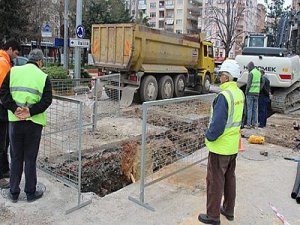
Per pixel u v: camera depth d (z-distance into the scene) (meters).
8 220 3.94
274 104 12.52
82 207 4.34
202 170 5.81
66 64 17.47
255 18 80.75
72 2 35.00
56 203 4.39
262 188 5.17
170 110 6.75
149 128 7.45
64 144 5.53
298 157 6.78
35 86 4.15
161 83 14.24
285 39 15.12
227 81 3.84
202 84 17.47
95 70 22.41
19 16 25.67
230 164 3.99
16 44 4.78
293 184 5.37
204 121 6.33
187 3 88.94
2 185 4.75
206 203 4.37
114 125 8.70
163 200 4.61
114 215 4.18
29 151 4.31
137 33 12.34
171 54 14.39
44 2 32.66
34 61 4.29
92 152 6.64
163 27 91.88
